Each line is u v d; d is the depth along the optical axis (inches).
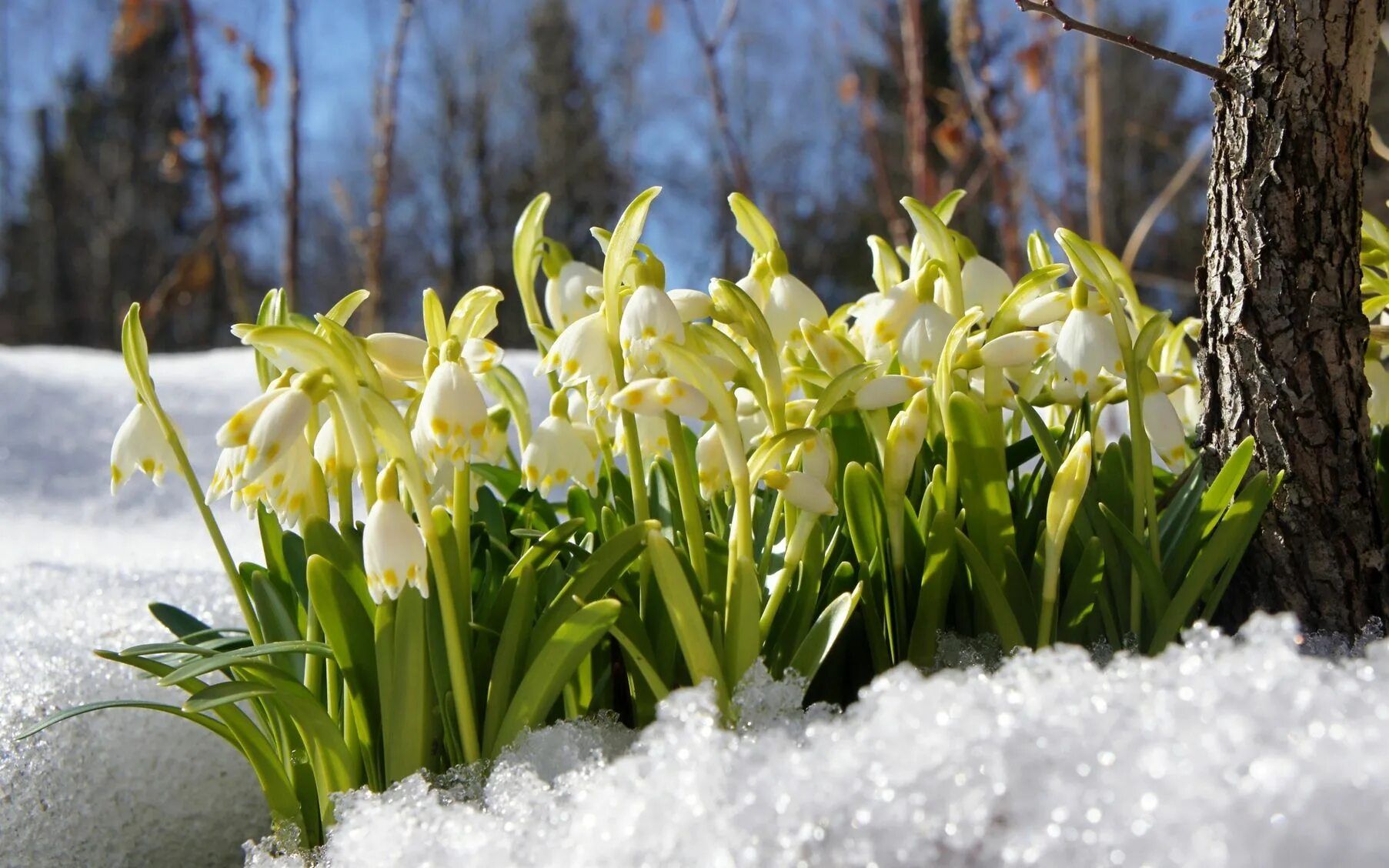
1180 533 26.1
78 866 26.6
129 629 29.5
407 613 24.0
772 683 24.3
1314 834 20.6
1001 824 21.6
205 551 38.2
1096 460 27.1
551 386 28.3
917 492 26.8
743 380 24.7
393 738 24.2
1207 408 26.8
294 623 25.6
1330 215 26.1
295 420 23.4
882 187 84.2
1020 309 25.7
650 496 27.7
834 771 22.2
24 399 53.3
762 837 22.0
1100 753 21.7
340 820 24.4
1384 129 179.9
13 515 45.6
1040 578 25.9
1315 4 25.9
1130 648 25.5
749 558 24.2
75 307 362.3
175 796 27.5
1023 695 22.6
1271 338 26.1
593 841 22.3
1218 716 21.7
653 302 24.0
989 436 25.2
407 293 362.3
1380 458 27.8
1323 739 21.3
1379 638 25.7
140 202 363.9
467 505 24.8
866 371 24.8
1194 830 20.8
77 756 26.8
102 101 360.2
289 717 25.2
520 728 24.3
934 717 22.3
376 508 23.5
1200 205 263.3
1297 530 26.0
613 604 24.0
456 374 24.0
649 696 25.1
